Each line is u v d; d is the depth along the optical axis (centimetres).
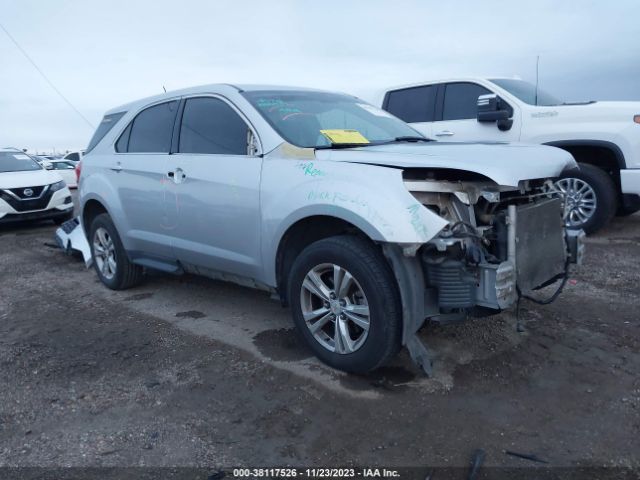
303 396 332
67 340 436
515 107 739
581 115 693
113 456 282
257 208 382
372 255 324
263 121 400
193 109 462
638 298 479
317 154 366
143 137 513
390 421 304
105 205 538
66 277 639
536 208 337
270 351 396
